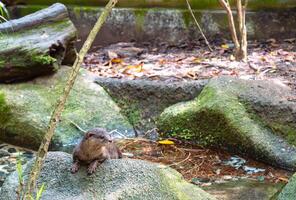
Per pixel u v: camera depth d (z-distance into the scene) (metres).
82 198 4.00
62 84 6.70
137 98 6.63
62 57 6.85
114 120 6.50
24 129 6.20
